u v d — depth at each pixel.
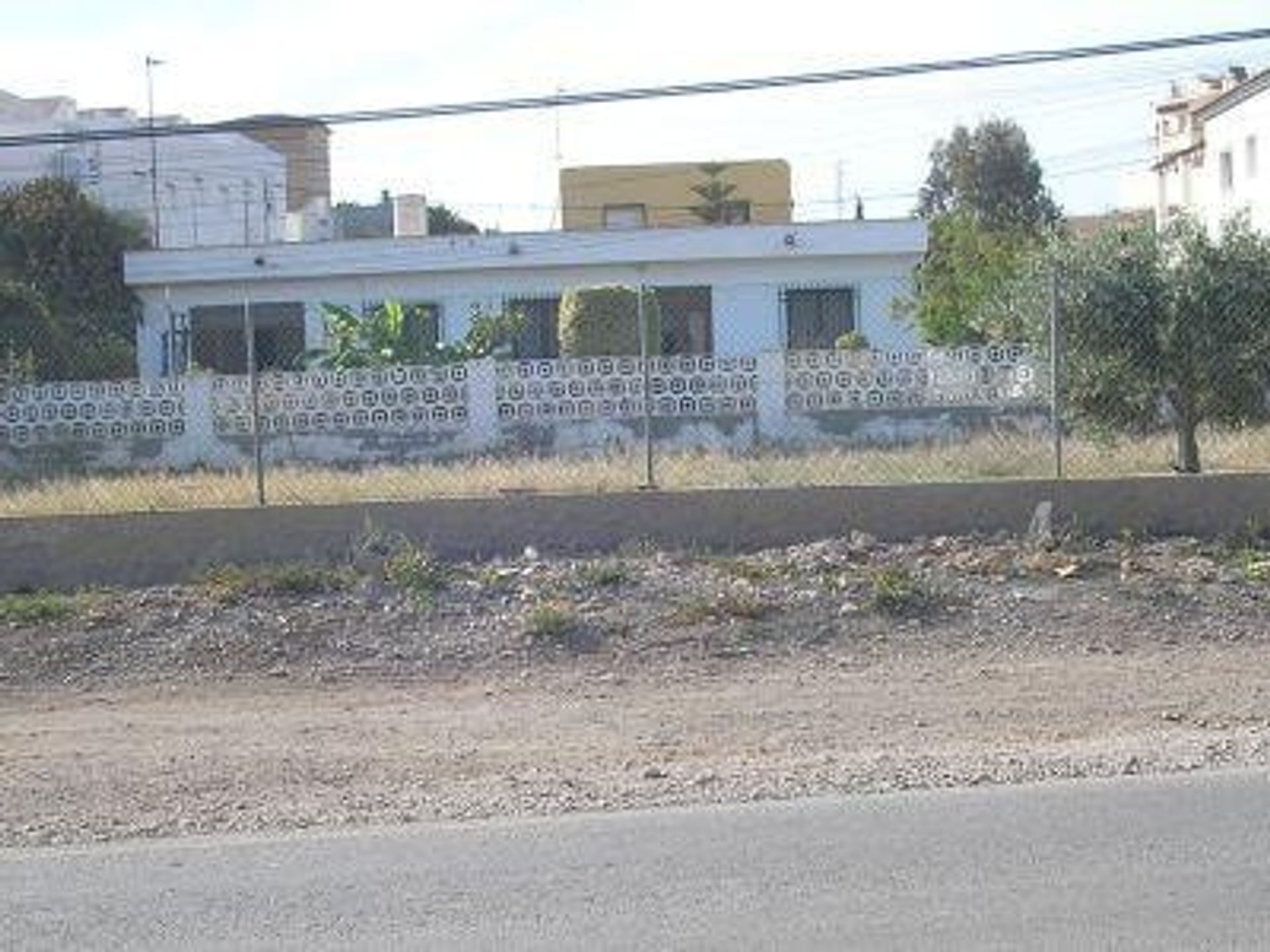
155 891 7.05
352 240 40.00
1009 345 24.27
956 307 33.88
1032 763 8.93
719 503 14.25
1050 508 14.31
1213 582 13.00
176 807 8.70
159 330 39.97
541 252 39.22
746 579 13.05
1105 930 6.10
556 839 7.70
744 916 6.41
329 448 26.92
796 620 12.31
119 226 40.19
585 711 10.66
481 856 7.43
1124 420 17.92
